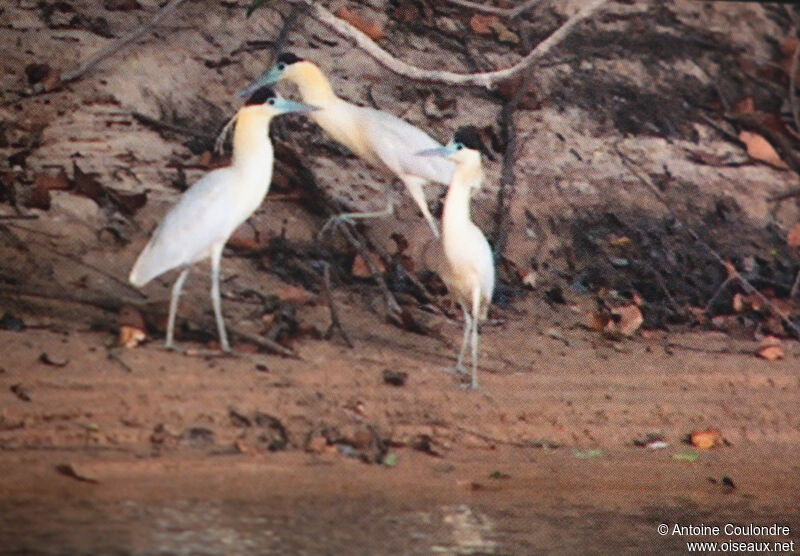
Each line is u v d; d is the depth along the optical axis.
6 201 13.08
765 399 12.95
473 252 12.09
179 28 15.43
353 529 9.41
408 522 9.68
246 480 9.94
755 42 19.12
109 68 14.70
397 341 12.73
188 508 9.36
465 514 10.05
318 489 10.02
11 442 9.82
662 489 11.09
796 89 18.75
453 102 16.16
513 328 13.78
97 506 9.22
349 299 13.32
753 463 11.79
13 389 10.36
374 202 14.72
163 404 10.52
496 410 11.67
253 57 15.52
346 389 11.39
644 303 14.91
